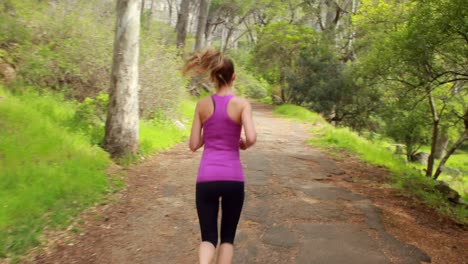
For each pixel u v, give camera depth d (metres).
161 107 12.36
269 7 37.62
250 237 4.95
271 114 24.00
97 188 6.15
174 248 4.61
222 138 3.21
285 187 7.22
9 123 7.13
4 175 5.52
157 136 10.14
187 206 6.00
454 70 11.08
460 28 8.87
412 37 9.89
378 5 16.27
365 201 6.66
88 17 11.84
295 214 5.83
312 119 20.53
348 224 5.53
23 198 5.07
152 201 6.12
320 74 26.53
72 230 4.84
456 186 16.11
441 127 19.05
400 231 5.41
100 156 7.51
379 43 12.64
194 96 24.34
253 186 7.16
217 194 3.15
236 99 3.24
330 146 11.92
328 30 28.98
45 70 9.91
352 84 24.34
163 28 18.81
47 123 7.73
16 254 4.14
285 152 10.74
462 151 36.47
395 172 9.18
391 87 13.60
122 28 7.87
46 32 10.88
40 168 6.00
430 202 6.91
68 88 10.55
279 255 4.50
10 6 10.55
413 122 20.77
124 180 6.98
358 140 13.86
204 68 3.28
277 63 33.31
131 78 8.07
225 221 3.26
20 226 4.60
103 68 10.91
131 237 4.84
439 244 5.07
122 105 8.02
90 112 9.21
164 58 12.51
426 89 11.83
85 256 4.30
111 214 5.48
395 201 6.85
